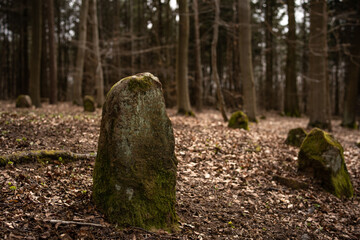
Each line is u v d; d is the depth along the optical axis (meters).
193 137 7.96
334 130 13.91
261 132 10.76
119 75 20.75
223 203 4.61
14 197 3.59
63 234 3.05
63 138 6.47
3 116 8.16
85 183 4.38
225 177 5.60
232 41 23.97
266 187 5.41
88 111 12.83
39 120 8.13
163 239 3.31
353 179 6.58
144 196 3.45
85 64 24.25
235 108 20.44
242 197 4.93
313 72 13.04
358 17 17.02
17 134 6.30
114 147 3.37
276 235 3.96
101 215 3.49
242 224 4.08
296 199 5.11
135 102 3.41
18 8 22.80
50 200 3.69
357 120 20.36
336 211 4.90
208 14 22.23
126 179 3.38
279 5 19.67
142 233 3.32
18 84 24.47
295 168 6.51
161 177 3.59
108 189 3.48
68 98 25.88
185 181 5.16
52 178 4.31
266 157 7.12
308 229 4.24
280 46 28.28
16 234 2.91
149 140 3.51
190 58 27.73
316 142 6.12
